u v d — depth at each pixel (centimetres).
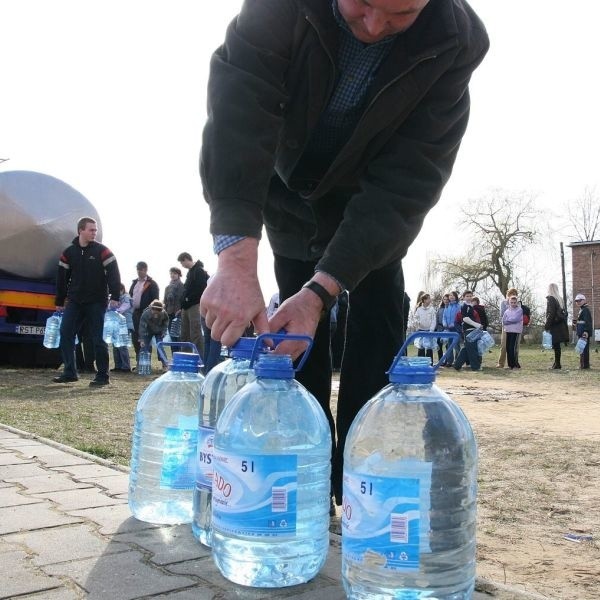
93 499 271
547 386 1179
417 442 178
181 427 246
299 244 255
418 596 159
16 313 1096
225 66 206
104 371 898
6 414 604
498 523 330
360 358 258
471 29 221
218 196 202
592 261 4956
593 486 410
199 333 1142
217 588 183
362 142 215
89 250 905
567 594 237
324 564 205
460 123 229
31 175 1085
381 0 179
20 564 198
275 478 174
